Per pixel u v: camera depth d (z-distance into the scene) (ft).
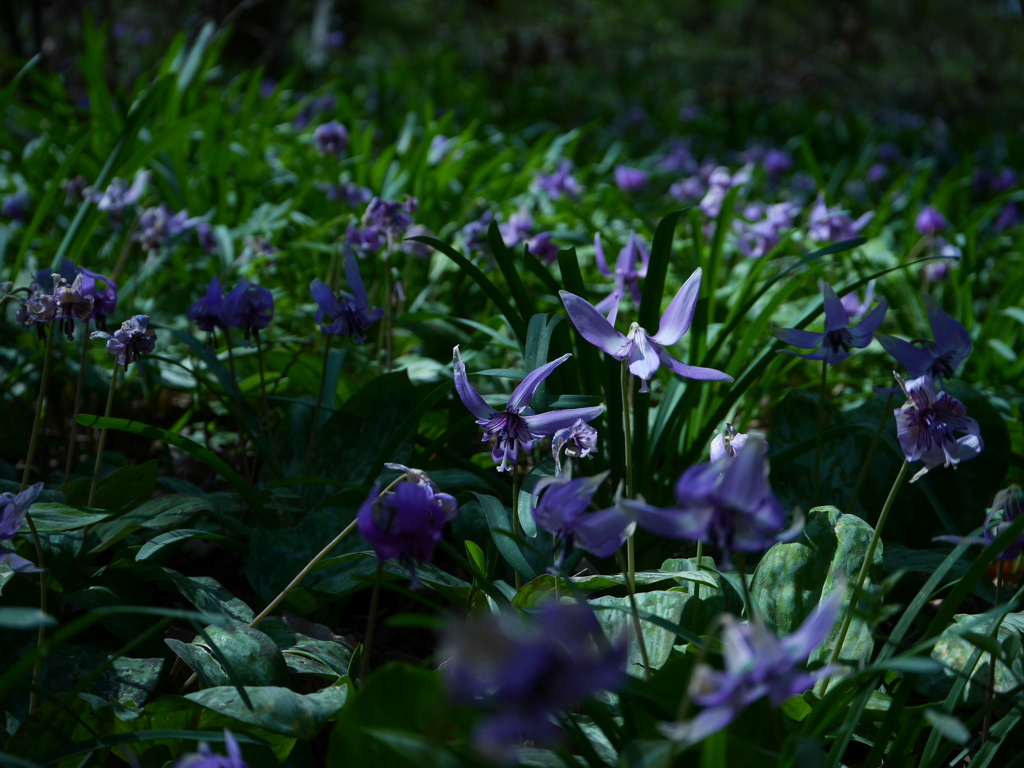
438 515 2.13
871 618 2.03
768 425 4.30
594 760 2.16
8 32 10.68
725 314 5.03
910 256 5.80
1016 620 2.58
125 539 2.85
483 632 1.62
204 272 5.59
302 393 3.91
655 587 2.73
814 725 2.20
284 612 2.73
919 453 2.36
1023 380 4.67
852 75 26.27
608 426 3.16
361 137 8.09
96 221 4.33
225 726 2.33
